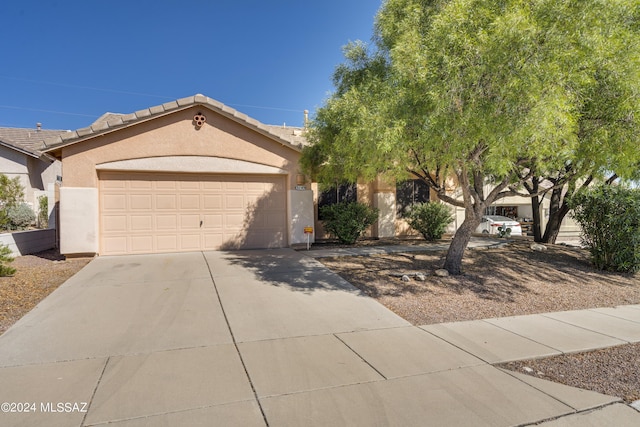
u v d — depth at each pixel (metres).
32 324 5.38
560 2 5.75
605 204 9.73
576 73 5.96
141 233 10.91
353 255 10.95
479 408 3.42
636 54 6.25
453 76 6.02
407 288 7.71
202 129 11.23
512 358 4.54
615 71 6.29
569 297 7.59
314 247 12.59
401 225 16.14
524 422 3.23
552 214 13.75
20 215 15.45
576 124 6.44
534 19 5.76
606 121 6.70
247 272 8.74
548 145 5.92
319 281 8.10
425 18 7.36
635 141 6.46
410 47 6.57
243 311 6.12
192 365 4.17
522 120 5.56
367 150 7.08
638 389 3.90
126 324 5.44
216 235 11.63
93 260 9.98
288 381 3.84
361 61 9.12
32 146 21.53
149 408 3.29
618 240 9.55
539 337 5.29
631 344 5.12
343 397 3.55
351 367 4.20
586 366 4.42
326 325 5.58
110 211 10.66
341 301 6.78
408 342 4.99
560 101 5.62
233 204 11.81
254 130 11.63
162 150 10.86
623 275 9.52
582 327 5.80
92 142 10.30
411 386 3.79
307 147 10.58
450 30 6.13
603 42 6.05
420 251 11.80
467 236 8.95
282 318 5.83
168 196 11.17
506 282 8.45
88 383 3.72
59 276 8.27
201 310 6.12
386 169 8.31
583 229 10.50
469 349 4.79
